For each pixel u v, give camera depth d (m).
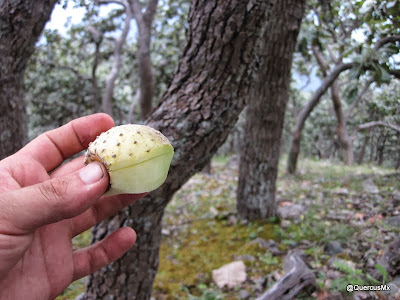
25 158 0.24
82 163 0.27
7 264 0.18
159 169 0.19
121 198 0.27
